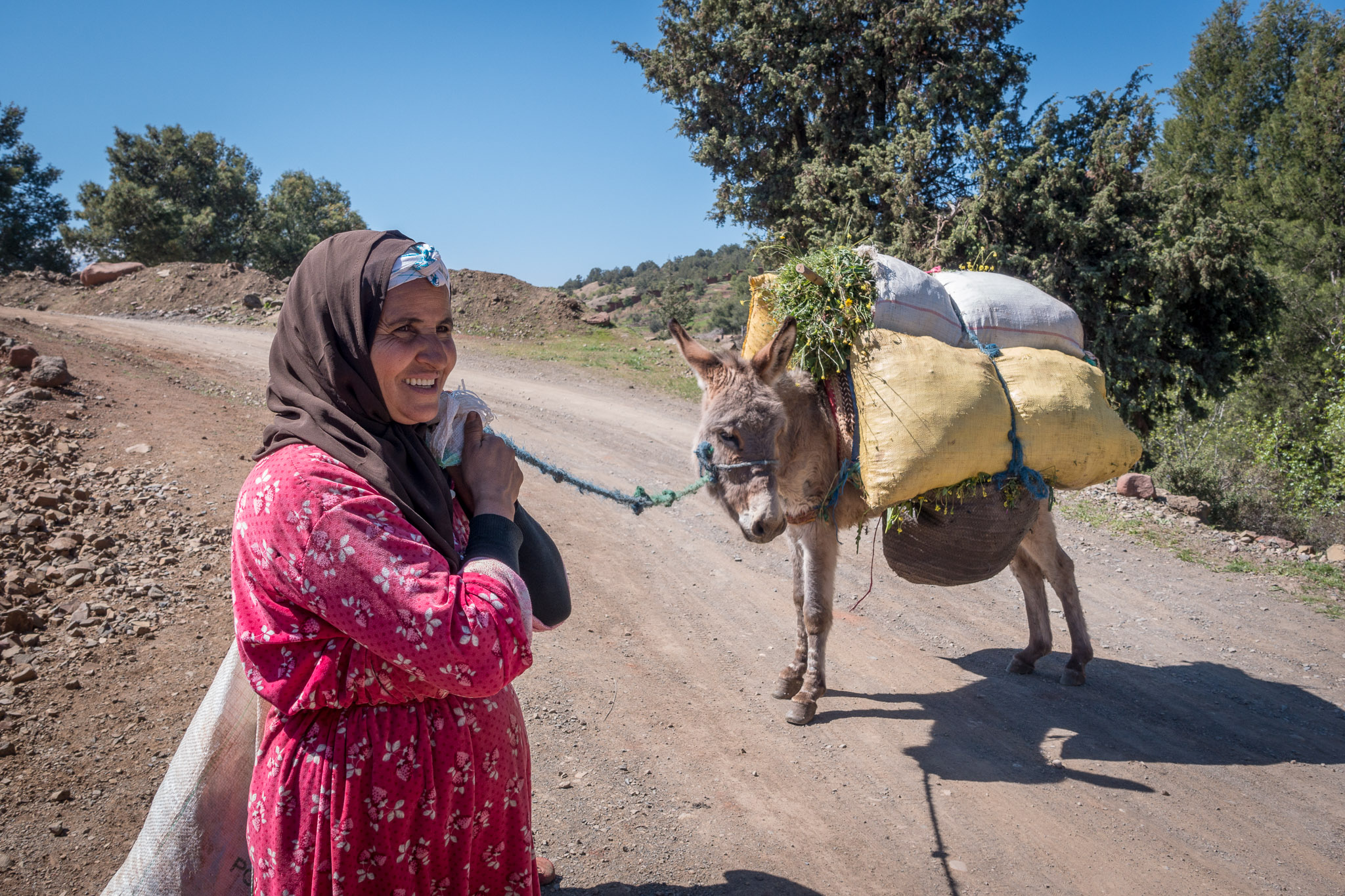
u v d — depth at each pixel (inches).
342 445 64.2
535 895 76.4
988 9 722.8
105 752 151.4
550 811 149.4
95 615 195.0
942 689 216.8
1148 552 339.0
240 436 351.9
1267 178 1267.2
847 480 189.3
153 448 312.3
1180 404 676.7
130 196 1753.2
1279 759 185.9
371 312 66.0
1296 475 488.1
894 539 189.5
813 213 776.9
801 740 185.2
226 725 88.4
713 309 3757.4
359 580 58.3
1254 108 1408.7
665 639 234.8
